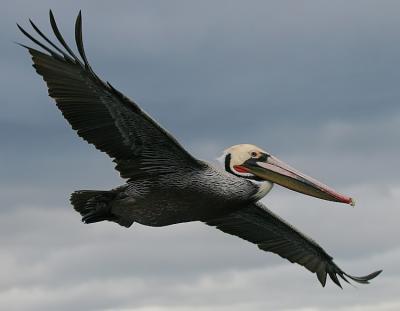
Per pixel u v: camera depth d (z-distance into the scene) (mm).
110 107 14102
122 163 15062
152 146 14891
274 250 17969
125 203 15523
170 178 15242
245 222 17578
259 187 15891
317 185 16109
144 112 14016
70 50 13180
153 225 15875
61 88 13836
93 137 14422
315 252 17844
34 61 13664
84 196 15648
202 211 15664
